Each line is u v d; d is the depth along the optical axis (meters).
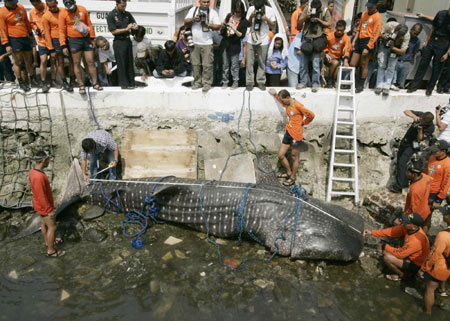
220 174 8.70
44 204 6.12
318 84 8.89
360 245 6.71
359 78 8.94
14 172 8.62
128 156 8.71
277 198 7.17
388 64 8.55
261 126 8.97
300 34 8.80
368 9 8.15
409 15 9.35
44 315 5.40
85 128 8.84
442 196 6.89
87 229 7.40
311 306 5.73
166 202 7.70
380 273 6.48
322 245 6.54
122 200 7.86
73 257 6.60
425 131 7.70
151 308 5.58
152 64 9.44
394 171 8.89
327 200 8.40
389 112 8.94
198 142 8.97
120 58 8.43
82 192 8.06
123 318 5.39
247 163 8.71
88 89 8.61
